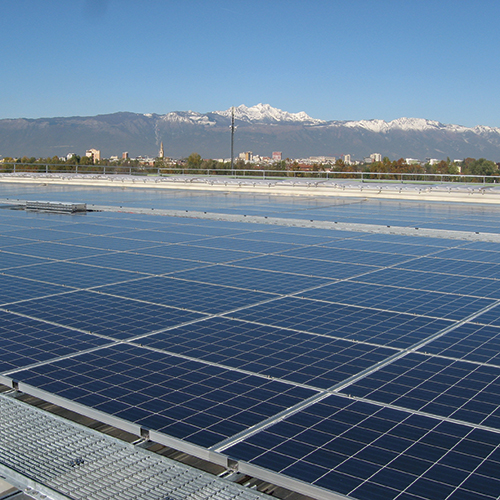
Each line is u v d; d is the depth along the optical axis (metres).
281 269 18.84
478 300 14.87
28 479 6.64
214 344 11.05
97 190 54.62
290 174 91.69
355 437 7.24
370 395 8.62
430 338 11.58
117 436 7.77
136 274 17.78
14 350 10.60
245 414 7.90
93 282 16.55
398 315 13.34
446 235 26.75
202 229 28.22
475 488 6.09
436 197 45.97
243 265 19.47
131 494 6.40
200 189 56.47
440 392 8.77
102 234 26.09
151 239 24.89
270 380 9.20
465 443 7.10
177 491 6.44
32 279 16.84
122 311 13.43
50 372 9.49
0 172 72.19
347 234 27.19
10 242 23.56
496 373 9.62
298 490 6.14
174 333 11.74
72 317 12.88
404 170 112.62
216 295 15.16
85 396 8.50
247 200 44.91
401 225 30.30
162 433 7.28
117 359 10.15
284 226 29.64
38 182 65.19
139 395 8.54
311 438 7.20
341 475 6.34
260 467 6.45
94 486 6.56
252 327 12.24
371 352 10.67
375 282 17.00
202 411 7.99
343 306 14.16
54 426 7.89
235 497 6.33
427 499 5.88
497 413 8.02
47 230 27.09
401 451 6.88
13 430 7.78
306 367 9.81
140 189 57.03
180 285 16.31
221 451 6.86
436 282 17.06
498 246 24.00
